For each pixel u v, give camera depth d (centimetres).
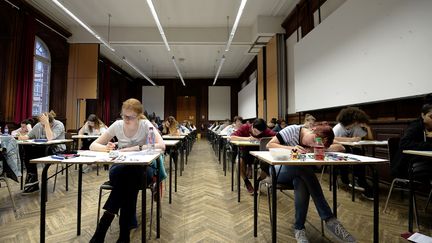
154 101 1338
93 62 730
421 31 252
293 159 147
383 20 300
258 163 191
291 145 184
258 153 181
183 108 1350
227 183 346
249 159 293
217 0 579
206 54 938
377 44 310
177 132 485
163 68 1149
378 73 309
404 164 201
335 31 400
